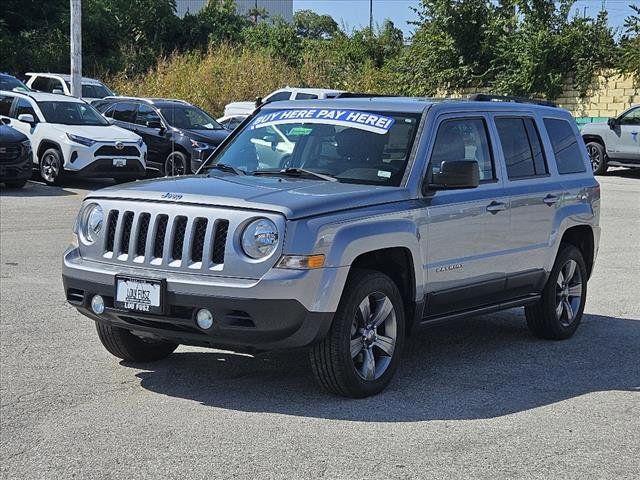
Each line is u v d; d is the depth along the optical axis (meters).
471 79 32.84
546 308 7.93
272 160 7.01
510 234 7.27
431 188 6.52
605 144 25.00
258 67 34.97
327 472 4.83
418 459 5.04
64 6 42.50
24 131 19.81
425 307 6.55
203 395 6.17
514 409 6.01
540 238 7.64
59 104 20.16
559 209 7.87
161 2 43.56
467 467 4.95
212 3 46.84
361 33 44.53
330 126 6.97
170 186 6.20
